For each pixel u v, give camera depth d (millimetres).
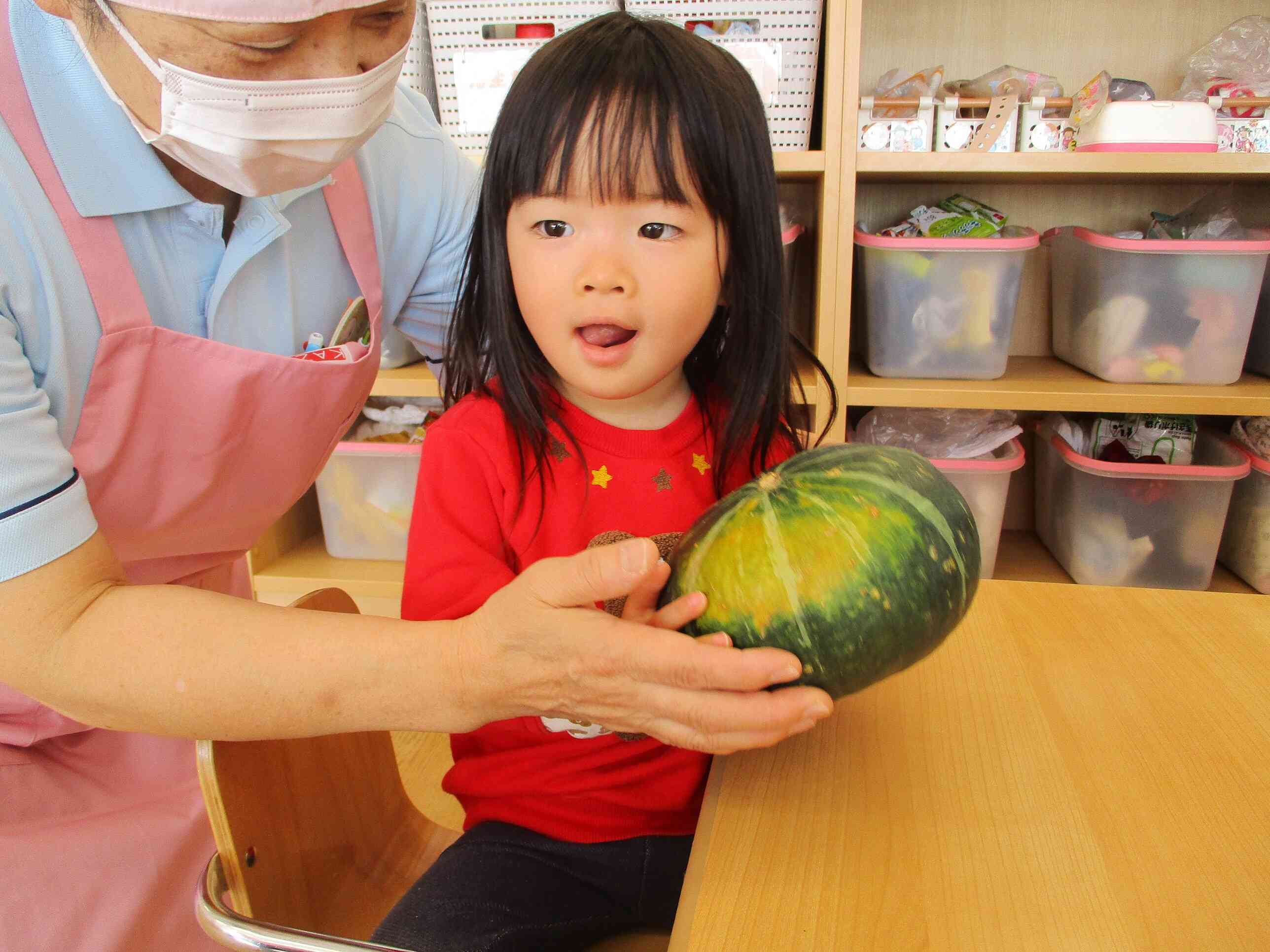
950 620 507
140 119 625
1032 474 1998
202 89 577
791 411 854
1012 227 1729
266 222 715
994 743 569
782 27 1493
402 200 886
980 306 1604
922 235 1683
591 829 750
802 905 451
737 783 540
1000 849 484
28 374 588
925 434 1730
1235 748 559
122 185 660
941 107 1601
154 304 715
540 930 678
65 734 878
